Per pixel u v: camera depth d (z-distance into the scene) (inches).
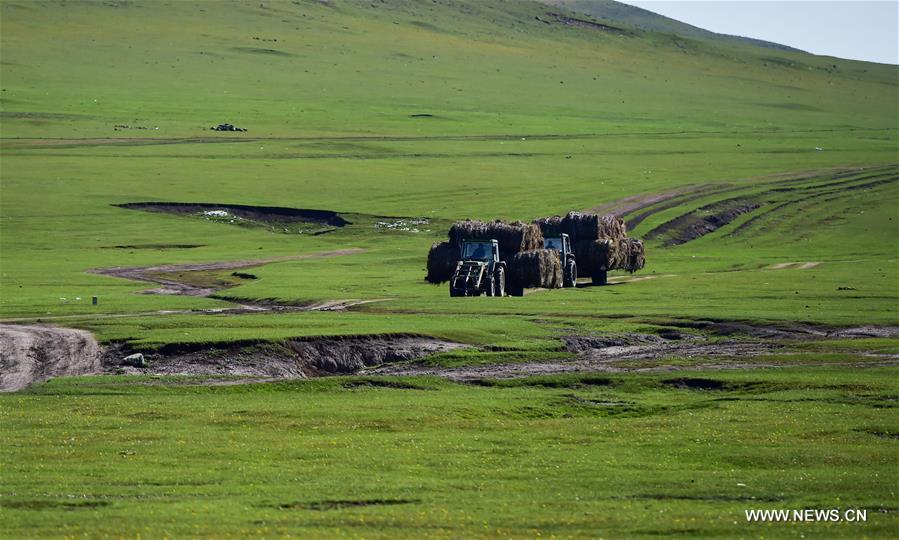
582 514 2888.8
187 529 2701.8
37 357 5442.9
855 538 2721.5
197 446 3619.6
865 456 3521.2
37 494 3011.8
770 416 4116.6
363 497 3024.1
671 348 5910.4
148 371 5226.4
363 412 4156.0
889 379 4739.2
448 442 3718.0
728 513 2913.4
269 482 3184.1
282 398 4539.9
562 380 4901.6
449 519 2827.3
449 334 5994.1
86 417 4082.2
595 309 7288.4
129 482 3169.3
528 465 3425.2
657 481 3235.7
